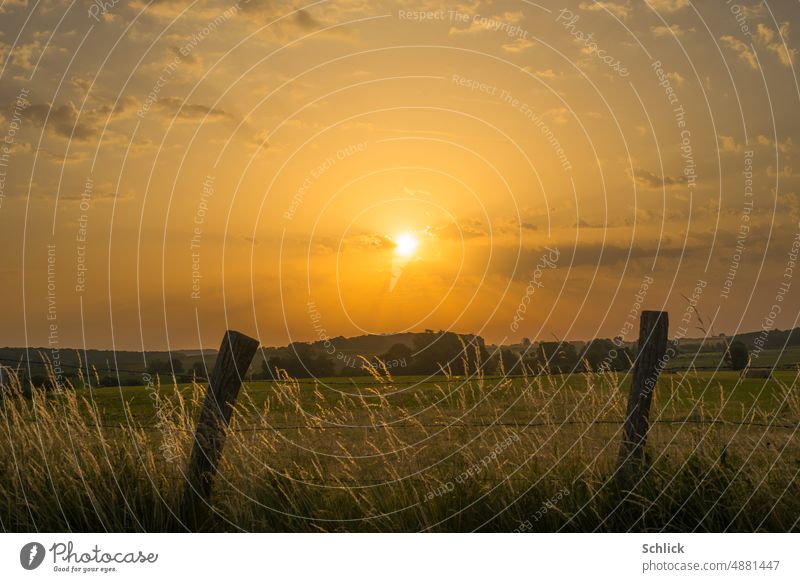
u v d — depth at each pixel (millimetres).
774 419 5059
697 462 4883
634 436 4953
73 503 4852
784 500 4719
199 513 4848
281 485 5105
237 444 5203
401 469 5203
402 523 4801
